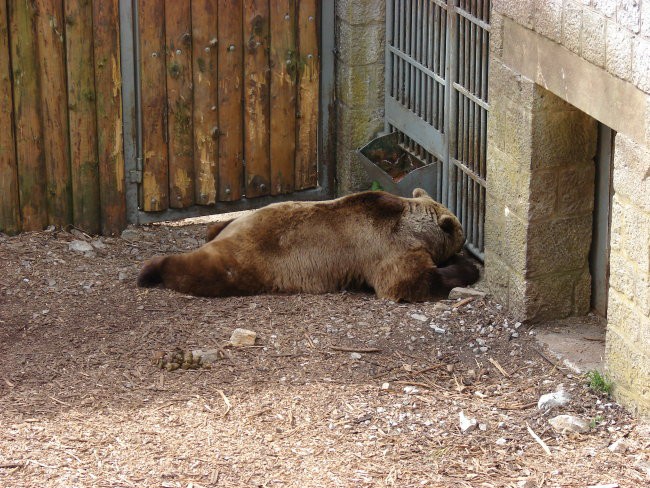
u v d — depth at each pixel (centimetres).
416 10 993
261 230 885
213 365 758
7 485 609
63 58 974
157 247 1003
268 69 1044
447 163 969
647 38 618
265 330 808
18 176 990
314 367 754
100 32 977
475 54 898
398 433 670
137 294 876
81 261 955
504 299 836
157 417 688
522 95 771
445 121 959
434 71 968
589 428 671
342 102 1073
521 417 690
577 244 808
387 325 817
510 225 813
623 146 658
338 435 668
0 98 962
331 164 1105
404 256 874
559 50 721
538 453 647
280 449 652
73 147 997
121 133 1008
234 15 1014
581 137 779
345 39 1046
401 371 752
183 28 1002
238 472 625
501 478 620
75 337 802
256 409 698
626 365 683
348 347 783
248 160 1062
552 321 820
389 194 909
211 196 1055
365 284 898
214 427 676
